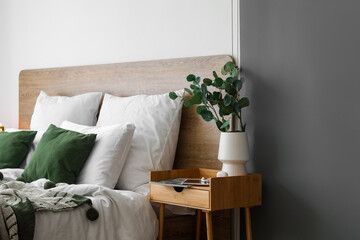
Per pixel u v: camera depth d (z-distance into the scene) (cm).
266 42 277
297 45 262
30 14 416
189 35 315
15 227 201
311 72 256
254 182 259
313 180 255
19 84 415
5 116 437
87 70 367
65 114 348
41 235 214
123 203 249
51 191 234
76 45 383
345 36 243
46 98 375
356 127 238
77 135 286
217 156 291
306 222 258
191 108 304
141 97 315
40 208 218
